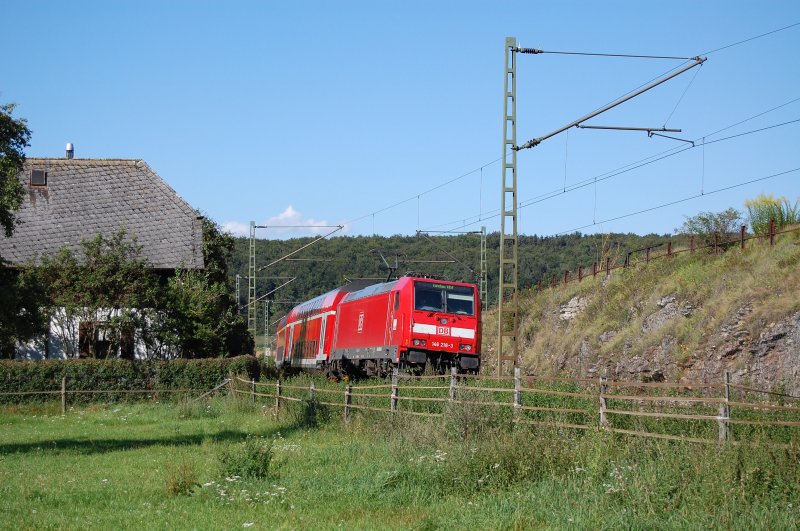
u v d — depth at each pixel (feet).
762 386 67.36
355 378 114.11
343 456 50.21
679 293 91.15
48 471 48.39
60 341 108.06
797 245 81.46
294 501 37.76
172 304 110.73
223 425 73.92
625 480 34.73
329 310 124.67
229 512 35.81
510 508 33.73
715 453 35.06
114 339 106.52
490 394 54.08
